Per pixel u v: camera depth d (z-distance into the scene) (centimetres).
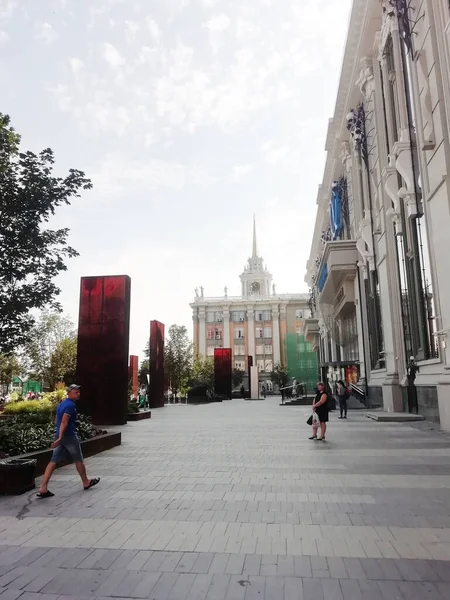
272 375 7994
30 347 3341
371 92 2255
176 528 521
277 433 1412
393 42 1747
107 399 1841
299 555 438
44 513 588
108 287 1933
